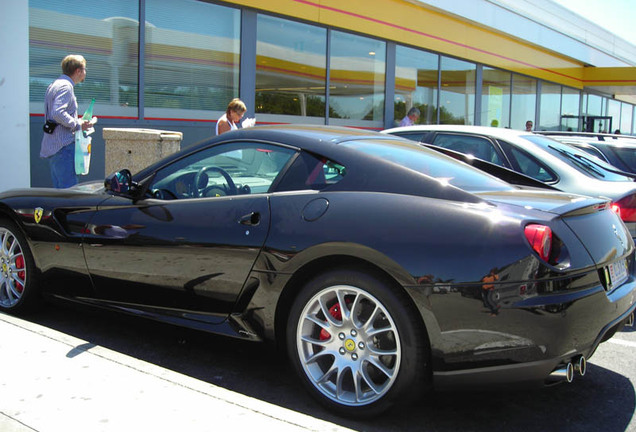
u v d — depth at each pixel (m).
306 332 2.79
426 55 15.28
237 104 7.44
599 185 4.70
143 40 9.43
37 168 8.45
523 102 20.20
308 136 3.19
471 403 2.92
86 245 3.55
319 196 2.88
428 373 2.58
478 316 2.43
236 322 3.02
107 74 9.10
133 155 7.14
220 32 10.48
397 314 2.54
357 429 2.62
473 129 5.75
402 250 2.53
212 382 3.10
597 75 24.08
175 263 3.19
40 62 8.41
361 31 12.93
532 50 19.69
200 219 3.15
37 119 8.40
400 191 2.75
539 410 2.87
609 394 3.08
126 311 3.44
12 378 2.63
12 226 3.89
